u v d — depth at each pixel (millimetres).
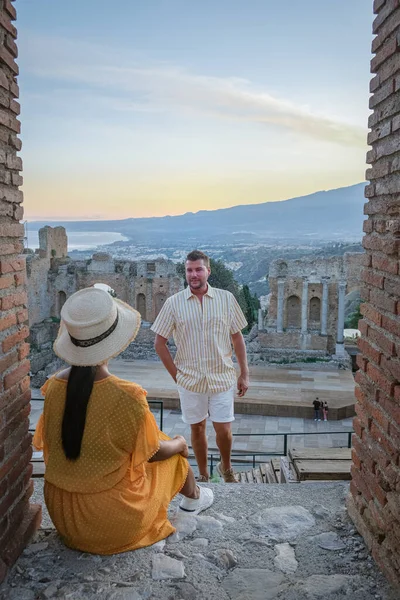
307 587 4578
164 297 47719
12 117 4867
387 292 4676
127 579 4656
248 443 26094
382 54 4613
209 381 6836
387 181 4637
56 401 4762
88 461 4637
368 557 5008
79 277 48531
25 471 5227
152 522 5180
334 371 39094
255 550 5156
